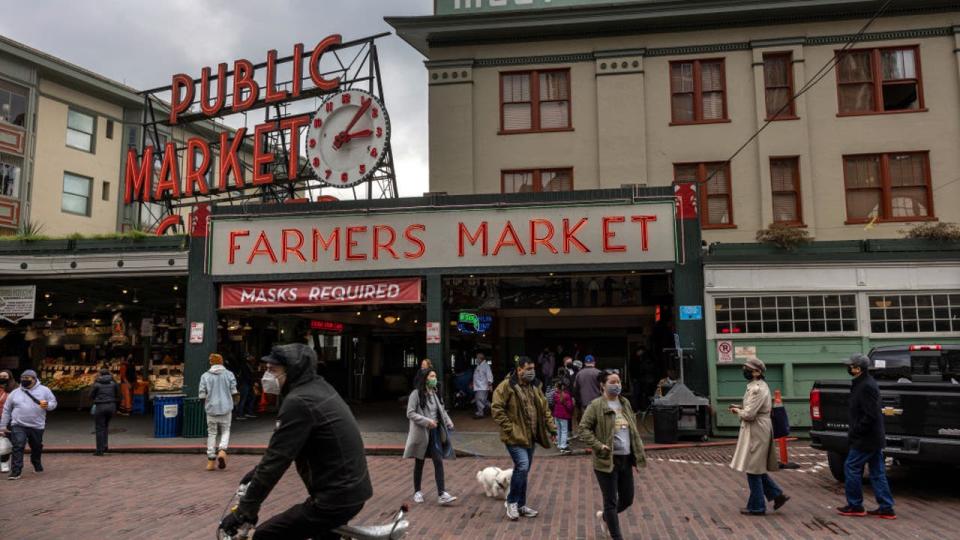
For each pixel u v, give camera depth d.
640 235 15.70
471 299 19.12
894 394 8.97
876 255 14.98
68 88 32.66
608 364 23.88
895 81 19.28
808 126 19.31
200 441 14.61
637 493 9.44
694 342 15.19
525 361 8.15
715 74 19.98
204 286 17.03
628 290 19.05
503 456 12.93
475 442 14.19
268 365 4.38
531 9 20.06
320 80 22.67
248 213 17.09
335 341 23.88
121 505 8.91
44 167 31.27
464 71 20.55
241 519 4.00
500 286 19.30
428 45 21.06
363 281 16.56
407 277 16.39
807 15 19.58
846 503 8.55
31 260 17.95
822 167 19.16
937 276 14.80
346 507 4.16
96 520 8.11
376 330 24.66
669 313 18.94
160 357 23.30
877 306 14.91
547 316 23.48
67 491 9.84
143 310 24.31
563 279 19.23
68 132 32.59
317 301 16.64
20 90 30.56
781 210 19.23
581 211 15.93
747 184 19.33
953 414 8.59
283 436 4.07
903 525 7.50
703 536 7.18
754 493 8.01
